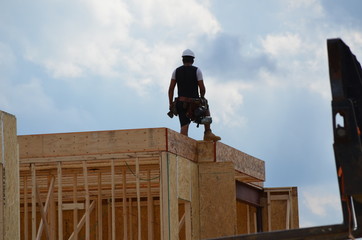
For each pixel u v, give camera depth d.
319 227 11.51
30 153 36.28
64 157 35.94
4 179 28.42
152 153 35.38
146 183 43.75
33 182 36.22
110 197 47.88
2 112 28.77
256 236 11.88
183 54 39.34
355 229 11.31
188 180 37.88
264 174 47.00
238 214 48.56
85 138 35.94
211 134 39.84
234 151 42.47
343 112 11.19
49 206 38.50
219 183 39.28
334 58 11.27
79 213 49.97
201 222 39.12
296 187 48.28
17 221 29.12
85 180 35.94
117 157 35.56
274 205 48.53
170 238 34.84
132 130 35.66
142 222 49.44
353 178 11.05
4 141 28.69
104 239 49.47
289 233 11.68
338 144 11.19
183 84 38.94
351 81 12.09
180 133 38.03
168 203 35.06
